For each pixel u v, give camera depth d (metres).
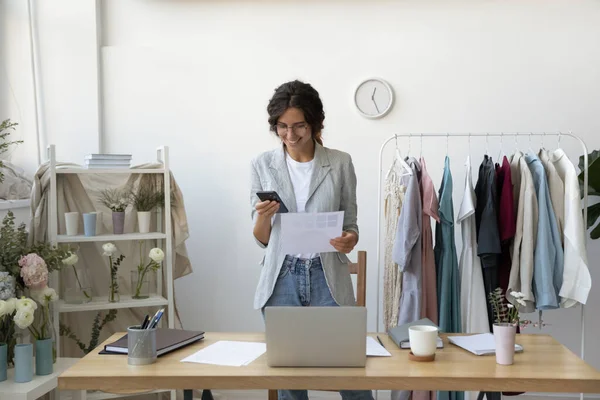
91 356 2.08
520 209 3.44
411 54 4.09
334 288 2.56
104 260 3.83
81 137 4.12
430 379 1.85
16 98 4.11
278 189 2.62
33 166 4.12
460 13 4.06
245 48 4.15
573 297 3.37
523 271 3.40
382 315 4.13
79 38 4.10
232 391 4.13
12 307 2.87
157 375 1.87
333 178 2.65
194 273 4.19
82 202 3.78
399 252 3.29
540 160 3.56
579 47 4.02
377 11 4.09
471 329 3.50
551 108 4.04
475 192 3.66
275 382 1.86
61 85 4.11
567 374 1.88
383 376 1.85
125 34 4.18
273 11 4.13
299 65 4.14
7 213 3.54
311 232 2.40
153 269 3.73
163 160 3.86
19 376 2.91
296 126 2.51
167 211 3.67
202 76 4.16
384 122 4.11
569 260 3.38
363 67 4.11
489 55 4.05
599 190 3.77
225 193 4.18
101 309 3.74
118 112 4.18
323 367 1.94
